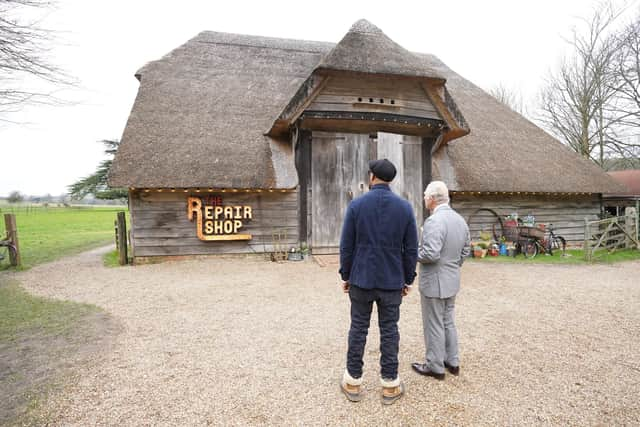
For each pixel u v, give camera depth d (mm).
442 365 3102
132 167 8305
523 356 3613
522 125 13922
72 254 11391
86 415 2625
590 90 19109
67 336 4180
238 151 9297
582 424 2521
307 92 8594
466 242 3150
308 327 4449
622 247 11703
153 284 6770
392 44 9133
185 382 3096
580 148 20422
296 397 2859
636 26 16578
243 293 6098
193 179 8477
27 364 3449
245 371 3293
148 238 8812
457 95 14219
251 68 12320
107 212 45031
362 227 2691
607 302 5594
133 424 2521
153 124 9391
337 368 3354
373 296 2711
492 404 2756
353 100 8922
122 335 4203
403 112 9219
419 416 2602
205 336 4160
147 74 11031
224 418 2590
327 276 7449
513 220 10922
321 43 14727
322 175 9562
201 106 10344
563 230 12000
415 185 9984
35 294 6125
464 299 5777
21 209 48938
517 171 11164
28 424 2518
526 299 5773
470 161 10938
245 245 9328
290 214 9555
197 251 9086
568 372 3279
